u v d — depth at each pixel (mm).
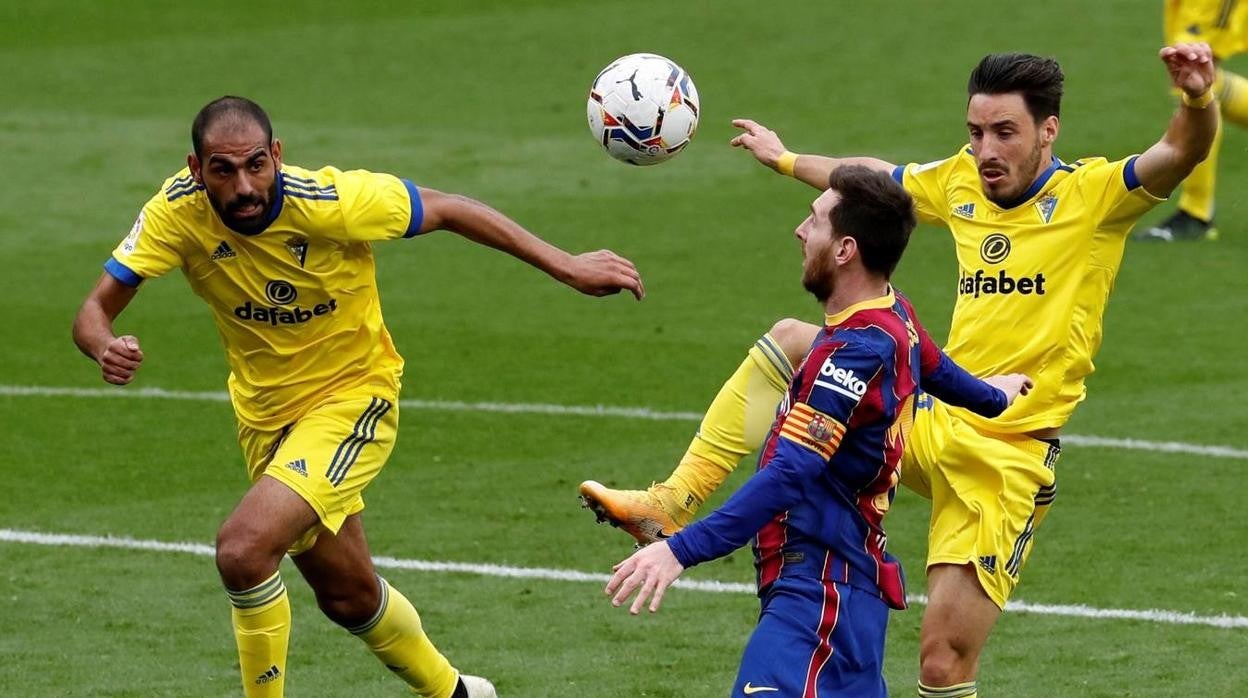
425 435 37688
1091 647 25609
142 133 72625
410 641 22453
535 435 37656
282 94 79188
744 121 23953
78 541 31125
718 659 25328
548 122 73062
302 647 26234
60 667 25125
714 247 55625
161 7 100188
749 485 17203
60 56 88812
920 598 28062
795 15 89688
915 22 86812
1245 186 61719
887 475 18156
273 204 20750
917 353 18391
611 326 47094
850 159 23094
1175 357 43219
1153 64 76875
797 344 20984
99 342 20922
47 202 62750
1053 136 21047
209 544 31047
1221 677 24297
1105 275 21047
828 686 17844
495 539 31016
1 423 39094
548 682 24422
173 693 24125
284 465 21156
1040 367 21000
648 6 94188
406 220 21234
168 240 21141
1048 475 21047
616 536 31219
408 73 82562
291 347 21750
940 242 55844
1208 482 33875
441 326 47344
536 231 57656
